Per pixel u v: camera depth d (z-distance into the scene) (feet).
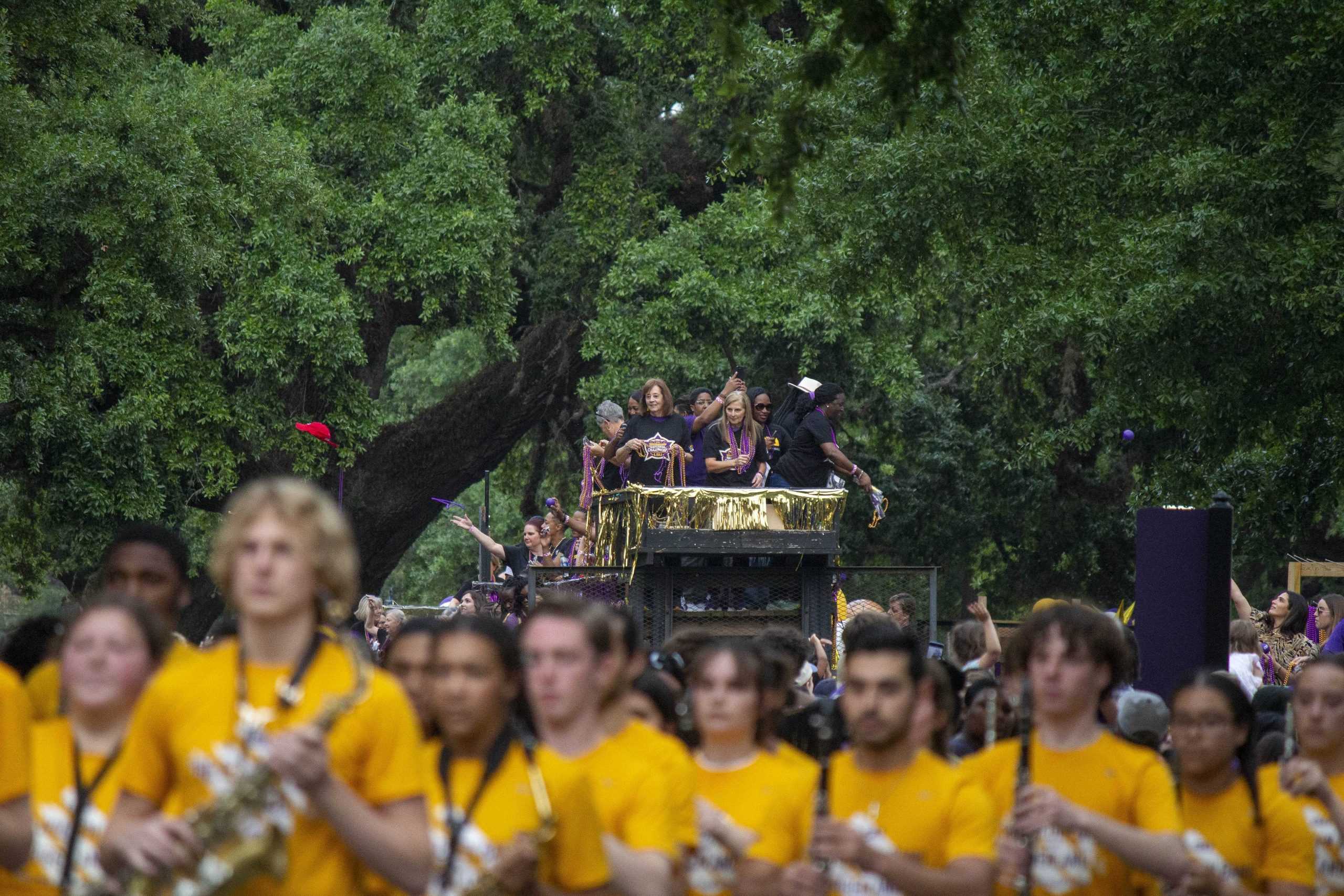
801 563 143.74
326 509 39.22
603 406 166.81
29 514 246.47
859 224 204.74
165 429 257.34
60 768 45.03
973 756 55.26
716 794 51.70
